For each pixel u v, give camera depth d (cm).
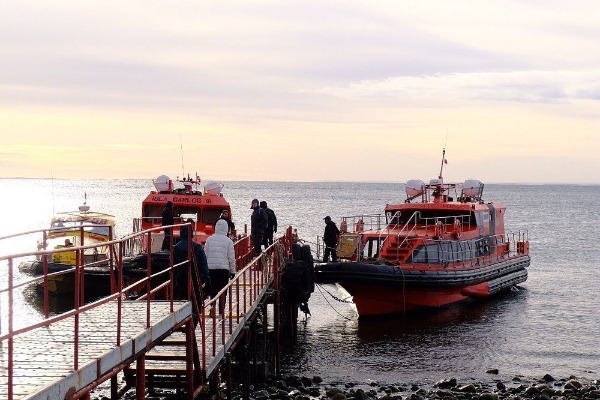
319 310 3372
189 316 1188
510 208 16800
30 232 985
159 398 1467
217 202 2844
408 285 2986
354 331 2903
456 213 3378
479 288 3397
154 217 2800
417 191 3500
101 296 3027
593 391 2080
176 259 1344
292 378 2167
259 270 2291
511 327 3012
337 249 3103
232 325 1606
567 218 12419
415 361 2477
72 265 3066
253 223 2469
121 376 1983
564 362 2506
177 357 1236
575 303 3591
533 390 2095
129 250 2734
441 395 2050
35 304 3102
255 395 1917
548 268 5191
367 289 2969
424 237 3112
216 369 1393
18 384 726
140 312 1105
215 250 1617
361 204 16212
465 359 2512
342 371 2336
